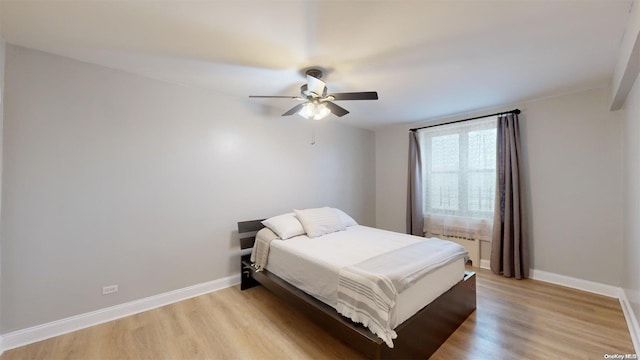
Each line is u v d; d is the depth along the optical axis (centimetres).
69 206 219
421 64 229
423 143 441
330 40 192
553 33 182
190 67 238
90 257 229
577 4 152
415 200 434
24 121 201
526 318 236
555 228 312
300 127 393
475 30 179
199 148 292
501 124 342
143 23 172
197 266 291
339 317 185
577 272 298
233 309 258
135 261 252
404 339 170
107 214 237
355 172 480
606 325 222
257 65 233
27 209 202
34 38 190
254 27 176
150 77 259
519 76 254
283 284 246
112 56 217
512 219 332
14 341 196
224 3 152
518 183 327
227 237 314
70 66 220
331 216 334
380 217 511
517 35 184
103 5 154
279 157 366
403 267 193
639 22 138
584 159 293
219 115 307
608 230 279
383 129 502
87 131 227
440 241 269
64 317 217
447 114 394
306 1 150
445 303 211
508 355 188
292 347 199
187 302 273
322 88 223
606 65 229
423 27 175
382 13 160
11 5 152
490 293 288
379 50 206
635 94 204
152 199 262
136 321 236
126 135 247
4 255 194
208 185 299
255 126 340
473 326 225
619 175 272
